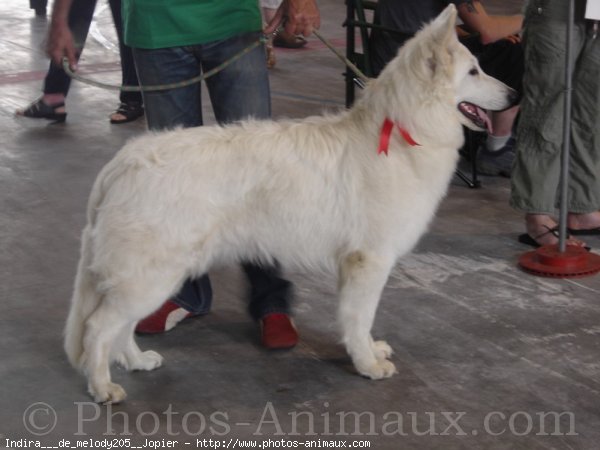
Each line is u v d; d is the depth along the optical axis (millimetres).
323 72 8617
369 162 3107
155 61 3463
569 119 4195
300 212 3117
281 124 3203
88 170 5906
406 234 3199
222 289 4199
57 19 3461
